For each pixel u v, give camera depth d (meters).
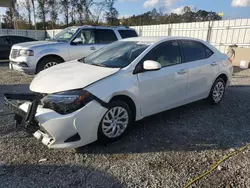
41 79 3.36
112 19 34.19
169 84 3.91
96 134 3.09
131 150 3.18
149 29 17.22
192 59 4.41
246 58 10.85
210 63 4.71
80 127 2.88
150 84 3.62
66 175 2.62
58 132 2.80
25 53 6.89
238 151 3.21
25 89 6.22
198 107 4.99
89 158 2.97
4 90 6.07
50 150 3.13
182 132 3.76
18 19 34.31
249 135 3.72
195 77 4.38
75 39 7.52
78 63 4.03
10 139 3.38
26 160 2.89
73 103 2.83
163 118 4.33
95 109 2.97
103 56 4.10
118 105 3.27
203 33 13.27
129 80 3.37
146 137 3.56
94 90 3.00
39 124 2.85
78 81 3.05
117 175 2.64
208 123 4.15
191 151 3.19
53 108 2.84
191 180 2.57
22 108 3.08
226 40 12.12
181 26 14.58
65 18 35.47
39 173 2.65
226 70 5.11
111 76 3.23
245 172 2.74
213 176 2.65
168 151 3.17
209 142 3.45
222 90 5.22
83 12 35.28
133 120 3.62
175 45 4.19
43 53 6.95
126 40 4.50
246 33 11.16
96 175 2.64
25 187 2.41
